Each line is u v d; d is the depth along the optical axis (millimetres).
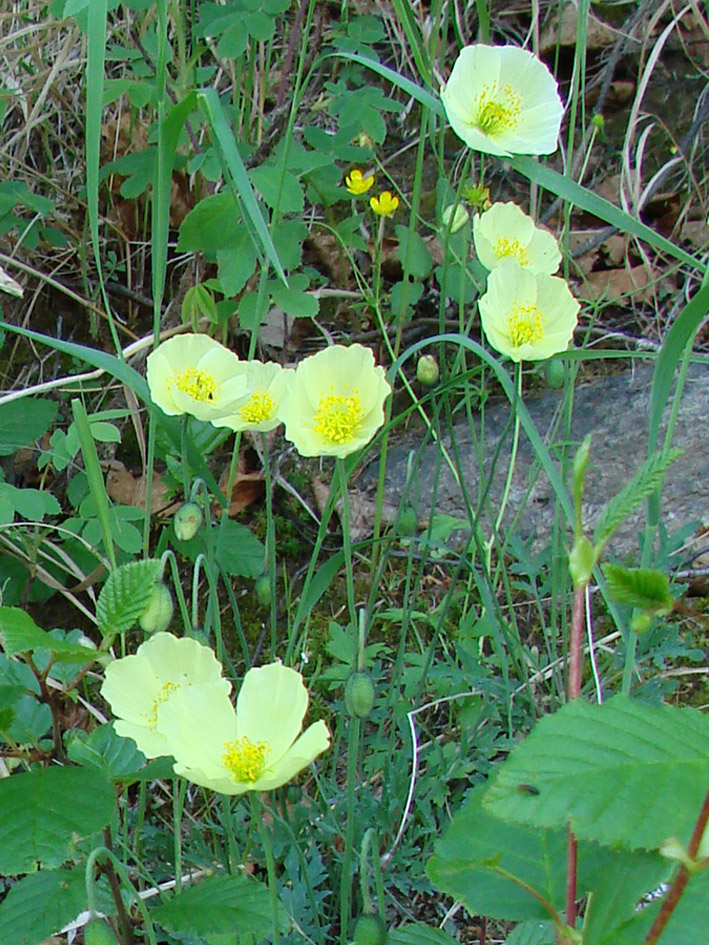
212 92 440
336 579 691
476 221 527
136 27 776
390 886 532
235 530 609
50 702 367
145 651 384
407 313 750
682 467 679
